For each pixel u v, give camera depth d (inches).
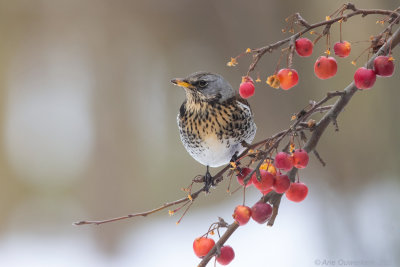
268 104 564.1
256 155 164.7
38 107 822.5
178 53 692.7
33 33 746.8
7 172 799.1
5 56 776.3
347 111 460.8
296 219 461.1
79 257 546.3
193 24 656.4
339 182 451.8
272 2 563.5
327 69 156.6
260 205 159.3
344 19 154.8
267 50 149.7
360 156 451.5
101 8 705.0
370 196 420.8
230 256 167.3
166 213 655.8
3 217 720.3
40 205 724.7
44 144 810.8
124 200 673.0
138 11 684.7
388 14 157.9
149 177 709.9
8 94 818.2
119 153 687.7
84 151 756.0
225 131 241.4
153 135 736.3
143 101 722.2
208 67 666.2
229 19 600.4
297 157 158.2
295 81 152.5
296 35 151.2
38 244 586.9
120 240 582.2
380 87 426.3
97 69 708.0
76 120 816.3
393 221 390.9
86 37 716.0
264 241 445.1
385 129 431.5
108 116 696.4
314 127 165.2
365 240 393.4
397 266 370.6
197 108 242.5
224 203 624.4
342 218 423.2
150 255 515.8
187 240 524.1
